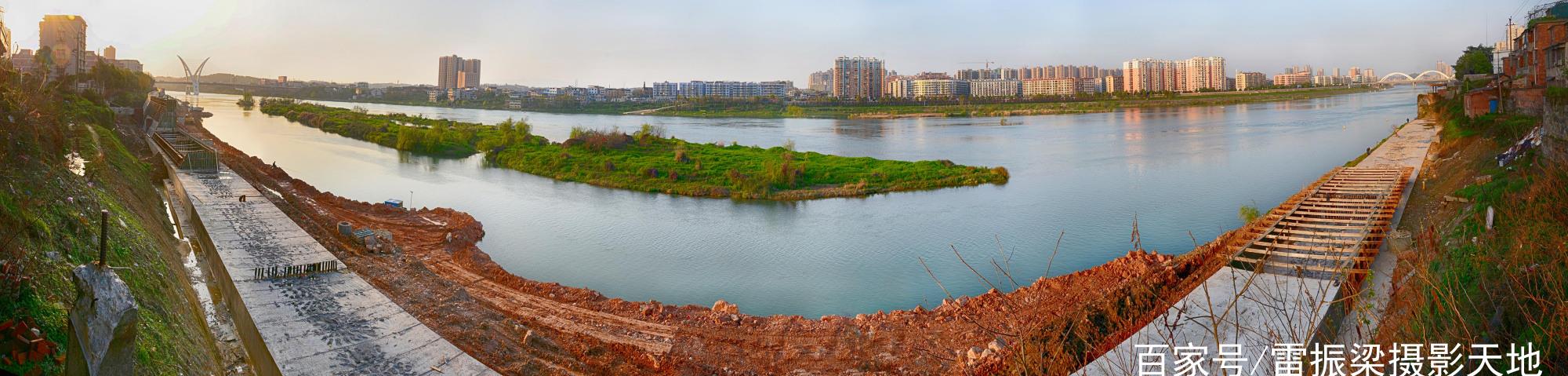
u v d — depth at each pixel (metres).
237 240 20.56
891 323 17.58
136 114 59.72
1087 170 52.25
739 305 21.52
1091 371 10.78
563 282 24.02
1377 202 27.05
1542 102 35.88
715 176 46.12
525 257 27.22
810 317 20.34
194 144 42.59
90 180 17.53
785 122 138.62
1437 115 66.88
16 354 8.03
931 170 48.09
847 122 133.12
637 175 46.81
